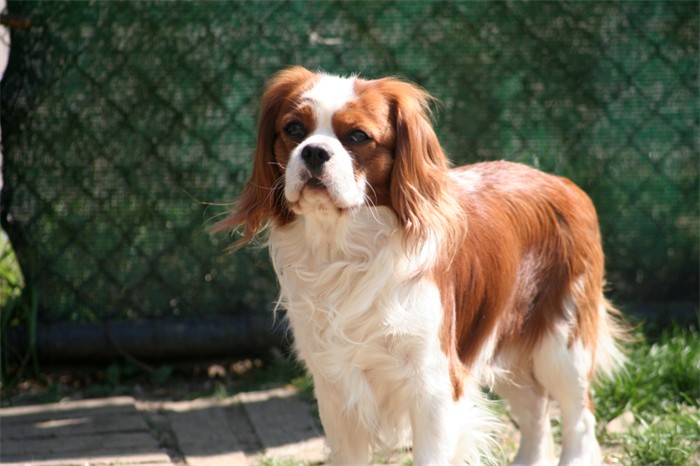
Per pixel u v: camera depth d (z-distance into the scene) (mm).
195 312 6805
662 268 7203
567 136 6965
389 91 4008
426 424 4066
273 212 4168
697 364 6047
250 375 6824
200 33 6512
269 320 6750
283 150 4055
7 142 6531
